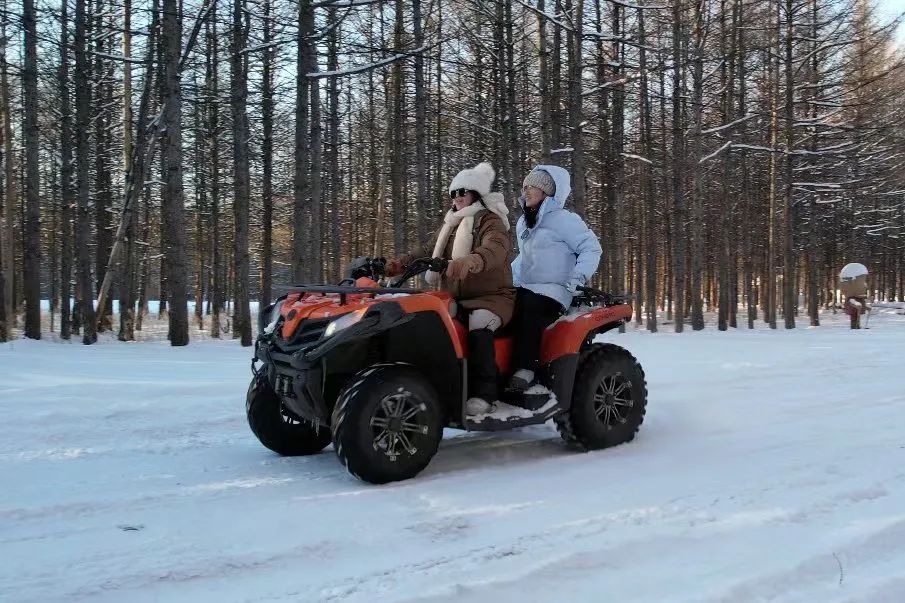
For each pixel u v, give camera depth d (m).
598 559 3.12
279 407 4.98
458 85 22.56
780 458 4.83
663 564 3.08
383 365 4.38
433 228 24.53
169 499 4.02
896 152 24.30
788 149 21.27
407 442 4.36
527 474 4.52
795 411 6.38
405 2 16.47
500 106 19.77
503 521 3.61
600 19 19.41
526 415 4.85
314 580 2.94
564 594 2.81
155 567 3.06
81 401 6.56
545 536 3.39
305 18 12.52
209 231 28.78
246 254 15.30
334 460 4.96
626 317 5.46
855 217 30.67
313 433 5.13
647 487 4.18
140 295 28.08
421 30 16.31
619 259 21.38
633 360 5.40
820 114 23.12
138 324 26.20
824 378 8.04
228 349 12.58
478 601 2.76
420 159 16.64
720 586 2.85
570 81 16.47
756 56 24.00
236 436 5.64
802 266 39.00
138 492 4.14
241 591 2.85
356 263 5.35
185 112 20.92
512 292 4.97
